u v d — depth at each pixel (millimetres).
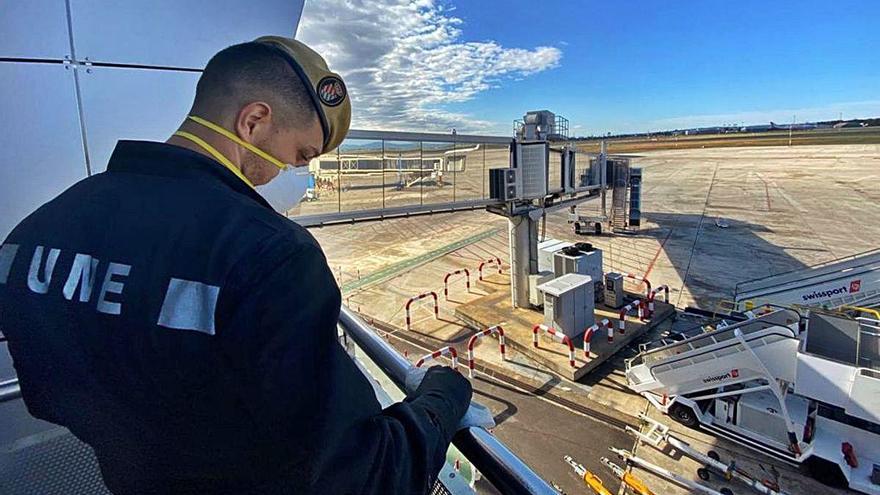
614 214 26703
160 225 888
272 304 807
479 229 29297
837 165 48156
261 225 910
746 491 7266
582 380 10711
